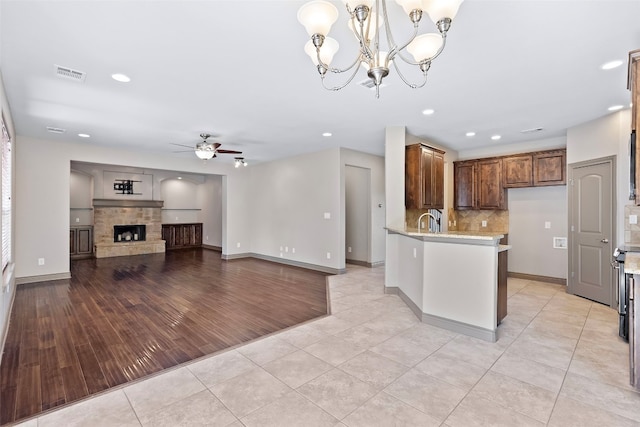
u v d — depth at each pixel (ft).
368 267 23.25
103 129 15.80
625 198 13.03
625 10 6.42
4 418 6.35
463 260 10.69
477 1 6.13
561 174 16.80
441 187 17.29
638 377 7.16
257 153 22.80
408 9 5.37
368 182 23.40
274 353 9.20
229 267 23.34
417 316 12.28
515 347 9.57
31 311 13.12
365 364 8.52
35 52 8.12
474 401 6.86
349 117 13.79
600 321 11.81
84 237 28.60
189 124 14.89
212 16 6.63
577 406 6.68
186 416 6.39
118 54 8.26
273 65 8.92
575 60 8.59
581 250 15.07
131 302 14.46
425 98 11.50
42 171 18.19
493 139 17.97
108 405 6.77
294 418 6.32
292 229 24.13
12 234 15.35
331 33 7.38
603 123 13.82
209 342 10.10
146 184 31.58
